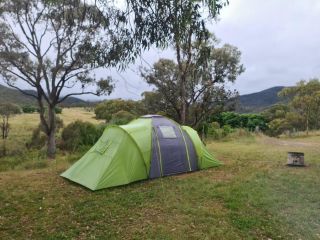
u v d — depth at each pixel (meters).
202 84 18.94
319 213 6.75
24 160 15.78
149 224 6.33
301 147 18.08
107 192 8.41
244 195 7.99
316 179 9.52
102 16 5.89
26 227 6.27
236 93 20.39
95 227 6.23
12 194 8.33
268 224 6.23
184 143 10.83
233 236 5.75
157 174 9.85
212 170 11.01
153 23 5.60
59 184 9.26
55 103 25.39
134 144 9.63
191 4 5.42
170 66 20.03
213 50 18.14
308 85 36.44
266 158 13.63
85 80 25.19
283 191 8.30
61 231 6.06
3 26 23.11
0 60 23.41
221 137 24.00
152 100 22.23
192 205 7.38
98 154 9.84
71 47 22.83
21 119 58.34
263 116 50.19
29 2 22.97
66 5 7.73
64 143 24.22
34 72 24.67
